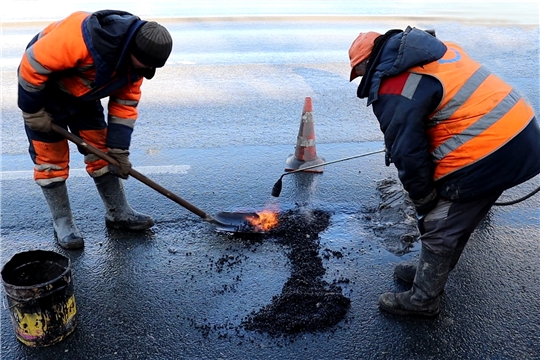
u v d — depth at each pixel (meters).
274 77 7.33
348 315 3.12
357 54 2.77
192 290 3.32
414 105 2.53
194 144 5.41
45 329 2.81
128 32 2.90
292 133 5.71
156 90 6.79
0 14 10.52
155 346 2.88
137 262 3.59
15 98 6.50
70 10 10.87
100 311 3.14
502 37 9.26
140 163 5.01
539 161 2.66
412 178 2.68
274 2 12.72
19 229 3.97
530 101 6.36
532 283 3.41
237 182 4.71
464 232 2.88
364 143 5.51
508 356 2.84
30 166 4.94
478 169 2.60
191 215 4.18
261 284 3.38
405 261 3.60
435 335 2.98
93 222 4.06
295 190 4.59
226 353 2.83
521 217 4.17
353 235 3.93
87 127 3.58
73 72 3.09
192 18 10.60
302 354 2.83
